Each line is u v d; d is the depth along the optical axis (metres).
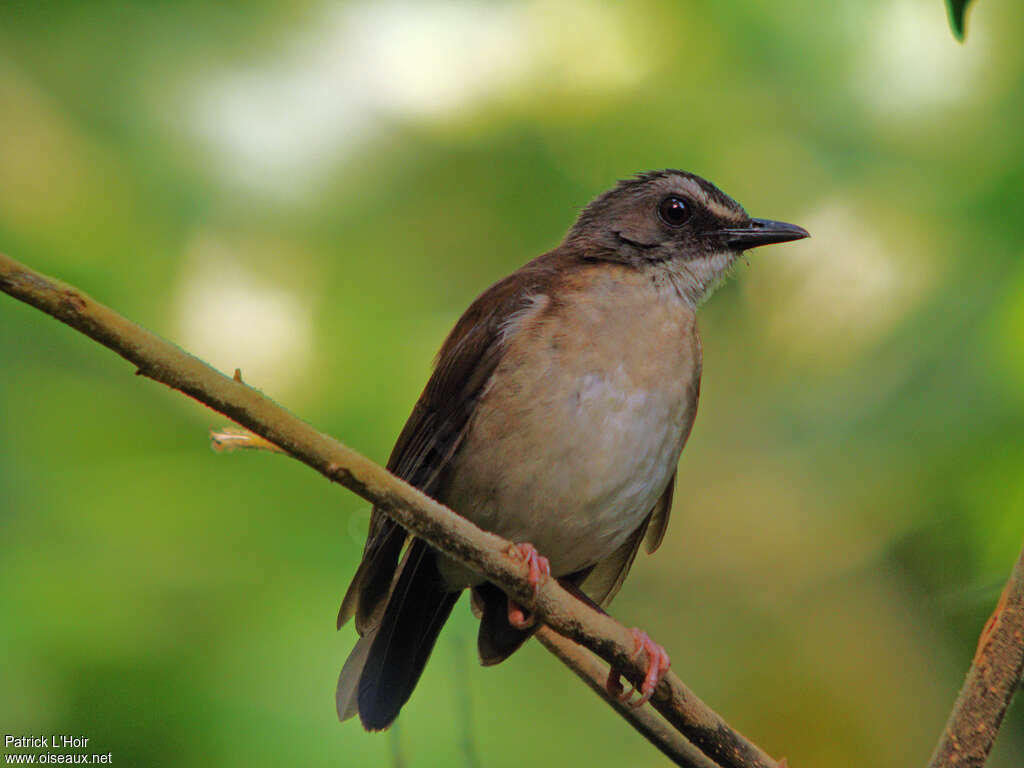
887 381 10.69
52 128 11.32
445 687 10.64
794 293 11.46
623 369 9.36
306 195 11.59
